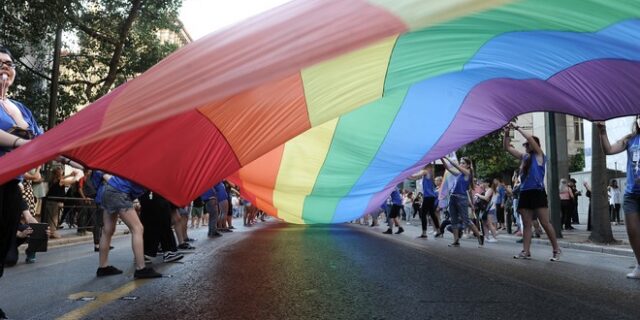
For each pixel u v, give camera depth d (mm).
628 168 6023
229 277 6344
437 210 14391
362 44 3254
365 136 7914
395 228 19719
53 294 5176
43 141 3338
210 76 3488
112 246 10562
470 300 4992
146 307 4598
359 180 9094
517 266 7582
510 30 4289
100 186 6602
